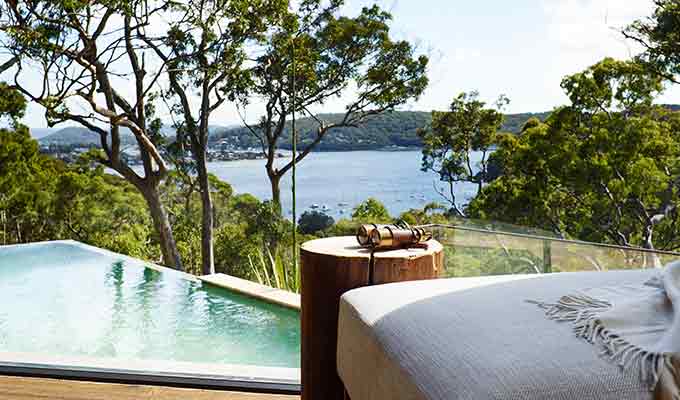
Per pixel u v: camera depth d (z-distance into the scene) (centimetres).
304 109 432
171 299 421
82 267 445
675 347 79
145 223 465
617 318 91
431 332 101
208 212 471
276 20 454
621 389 78
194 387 212
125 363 228
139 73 468
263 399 203
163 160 476
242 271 455
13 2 416
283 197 433
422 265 154
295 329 358
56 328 362
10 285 427
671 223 279
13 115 414
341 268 152
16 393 206
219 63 466
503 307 106
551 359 83
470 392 79
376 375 110
